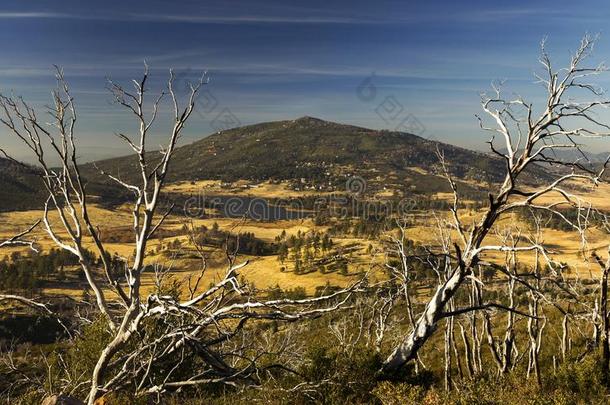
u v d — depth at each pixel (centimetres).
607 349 1084
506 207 909
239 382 645
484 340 1923
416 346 982
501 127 903
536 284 1130
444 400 798
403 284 1130
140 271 577
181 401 685
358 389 871
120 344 499
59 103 601
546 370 1328
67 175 611
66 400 476
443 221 1188
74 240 612
